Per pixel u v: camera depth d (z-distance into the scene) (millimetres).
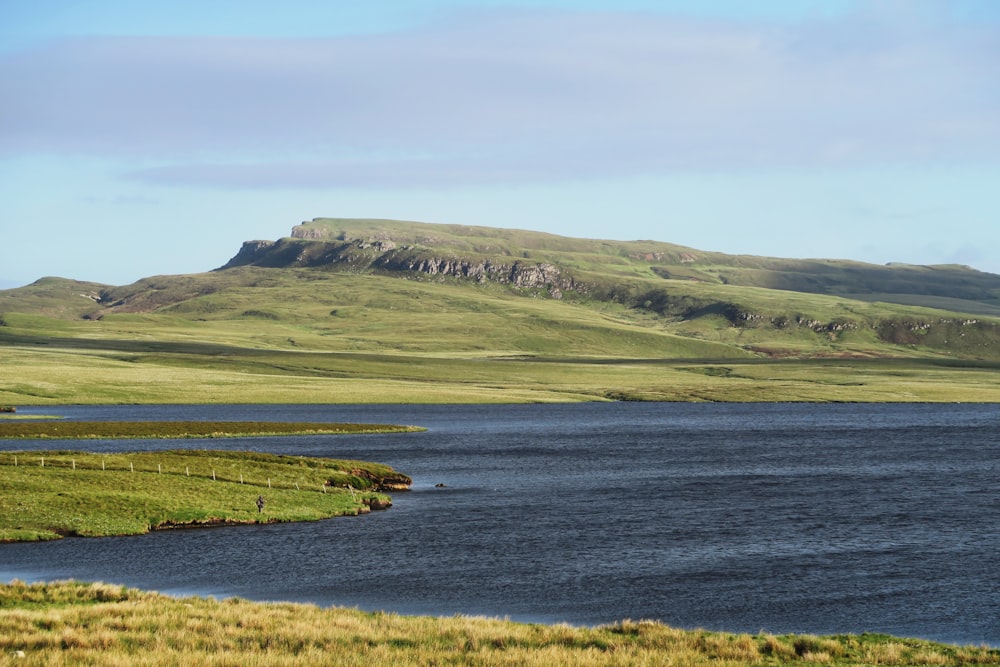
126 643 35500
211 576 60125
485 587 58344
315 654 34625
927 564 64625
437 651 35906
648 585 58906
